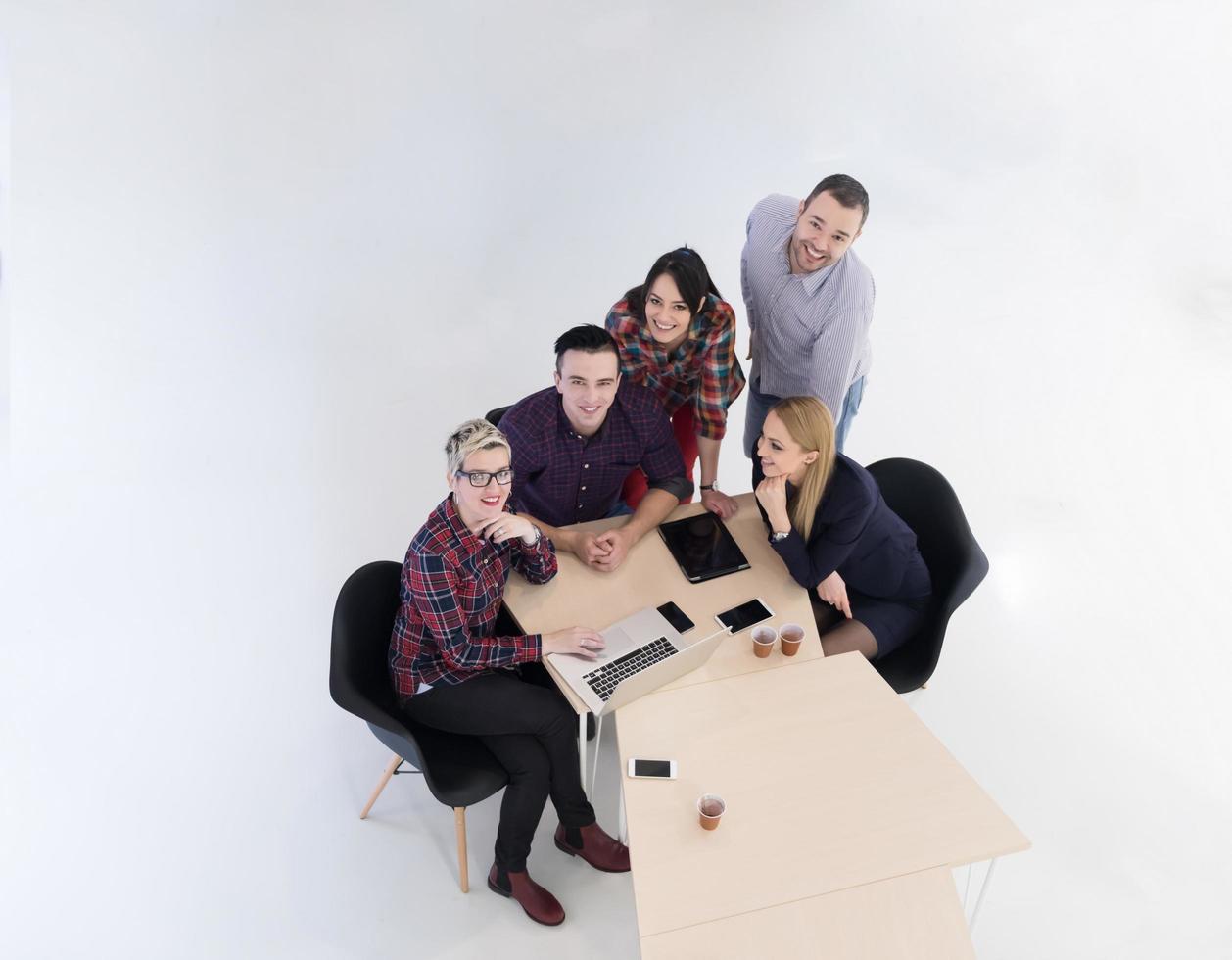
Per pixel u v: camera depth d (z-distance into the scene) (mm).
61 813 2977
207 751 3172
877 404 4621
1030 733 3277
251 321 4895
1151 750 3229
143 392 4492
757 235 3145
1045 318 5062
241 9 6754
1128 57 6656
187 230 5352
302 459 4242
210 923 2740
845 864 2145
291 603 3660
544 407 2918
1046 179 5898
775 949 1997
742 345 4840
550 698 2621
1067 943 2734
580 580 2838
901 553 2914
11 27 6363
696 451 3590
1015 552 3920
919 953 2000
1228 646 3566
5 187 5469
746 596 2803
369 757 3184
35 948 2664
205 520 3955
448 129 6051
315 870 2879
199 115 6023
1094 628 3635
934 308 5129
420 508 4055
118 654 3445
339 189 5652
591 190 5699
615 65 6543
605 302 5059
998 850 2176
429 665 2613
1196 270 5324
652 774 2318
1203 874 2895
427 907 2803
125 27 6512
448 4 6922
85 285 5000
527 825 2648
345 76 6355
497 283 5156
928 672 2891
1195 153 6027
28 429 4285
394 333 4875
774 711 2482
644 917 2043
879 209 5676
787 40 6762
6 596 3615
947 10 7012
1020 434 4465
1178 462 4312
